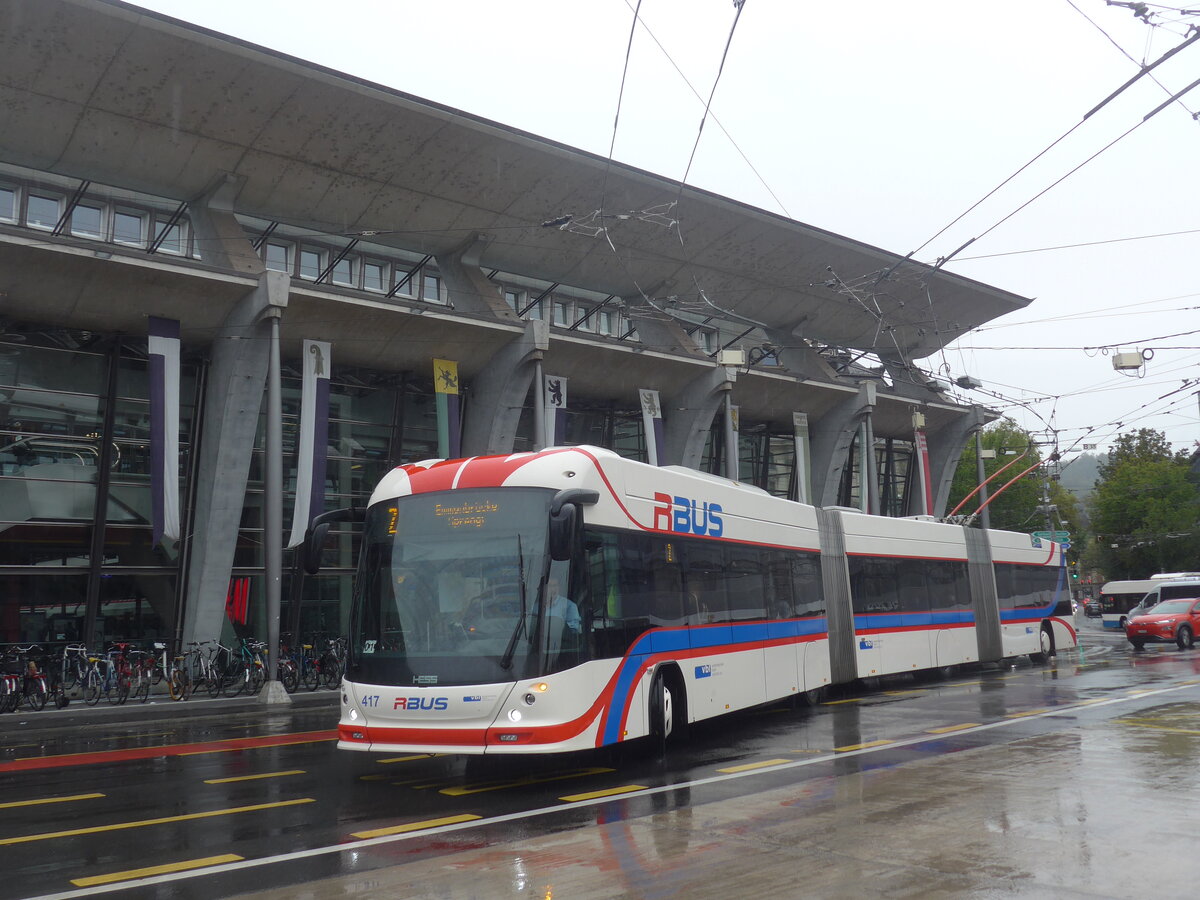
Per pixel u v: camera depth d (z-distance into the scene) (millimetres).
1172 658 28797
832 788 9062
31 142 23250
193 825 8047
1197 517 61031
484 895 5785
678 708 11797
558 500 9602
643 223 31750
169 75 22750
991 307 44125
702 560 12906
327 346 27078
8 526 24016
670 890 5820
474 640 9648
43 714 20016
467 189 28406
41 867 6723
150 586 26156
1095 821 7512
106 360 25578
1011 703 16516
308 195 26875
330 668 25547
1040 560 28219
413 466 11078
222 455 25703
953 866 6270
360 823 8031
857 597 19047
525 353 29938
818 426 43594
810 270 37125
